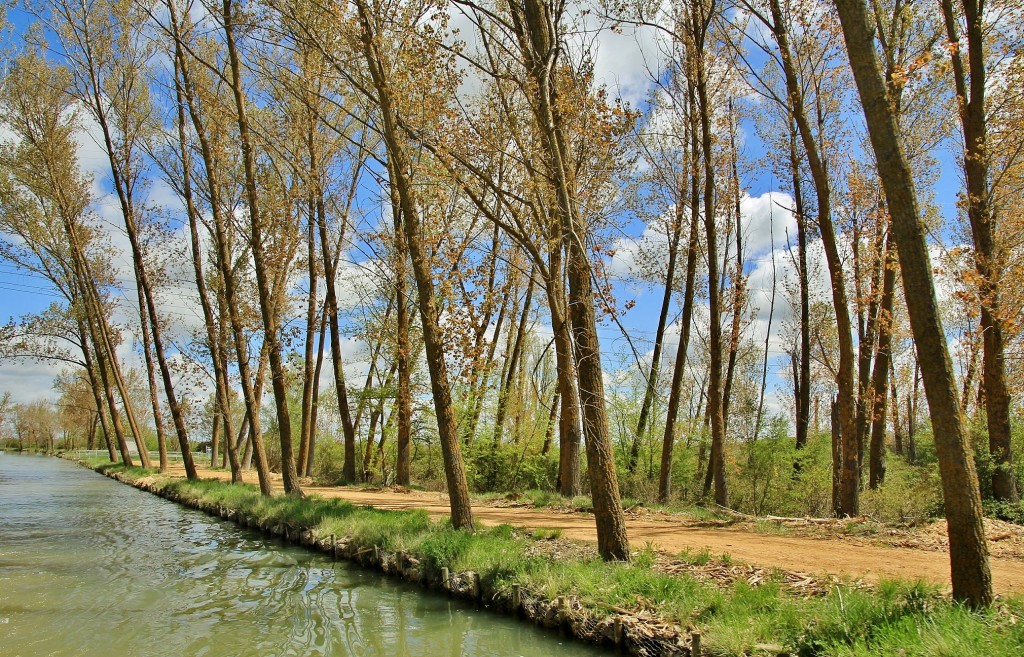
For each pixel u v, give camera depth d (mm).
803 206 19453
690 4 15727
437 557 9906
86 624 8250
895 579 7125
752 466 21094
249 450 41094
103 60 23922
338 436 33094
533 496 18625
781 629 6078
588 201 10719
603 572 8305
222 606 9094
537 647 7305
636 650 6703
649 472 22578
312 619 8469
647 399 21266
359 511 14250
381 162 11289
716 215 18984
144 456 36406
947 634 5168
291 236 20016
